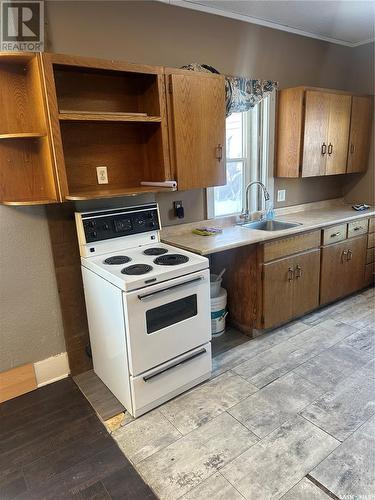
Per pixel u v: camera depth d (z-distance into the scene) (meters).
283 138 3.26
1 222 2.09
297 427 1.91
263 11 2.79
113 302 1.97
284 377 2.35
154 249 2.41
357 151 3.66
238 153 3.25
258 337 2.89
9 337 2.23
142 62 2.46
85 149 2.32
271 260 2.73
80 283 2.42
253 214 3.33
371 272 3.72
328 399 2.12
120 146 2.47
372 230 3.58
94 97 2.29
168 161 2.39
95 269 2.11
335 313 3.27
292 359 2.55
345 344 2.72
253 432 1.89
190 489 1.59
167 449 1.81
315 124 3.18
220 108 2.54
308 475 1.62
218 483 1.61
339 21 3.04
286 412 2.03
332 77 3.68
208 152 2.54
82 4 2.17
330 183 3.98
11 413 2.14
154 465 1.72
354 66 3.77
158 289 1.95
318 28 3.22
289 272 2.87
